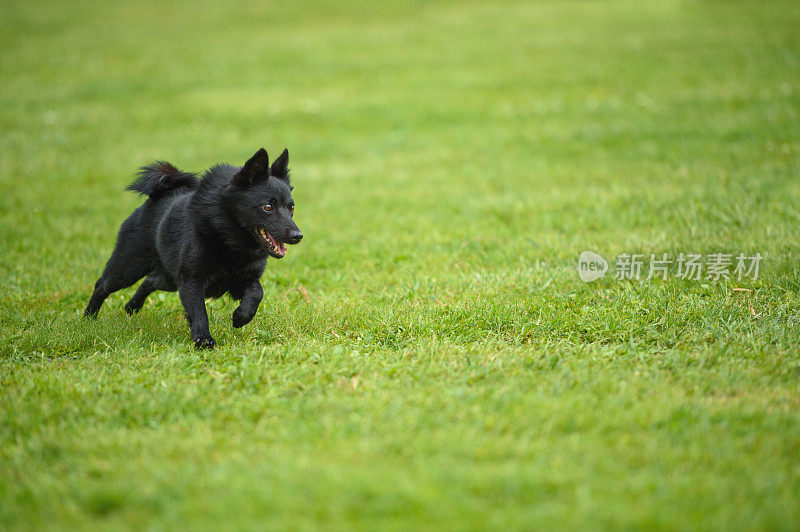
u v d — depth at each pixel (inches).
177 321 418.6
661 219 572.7
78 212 704.4
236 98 1229.1
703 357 332.5
